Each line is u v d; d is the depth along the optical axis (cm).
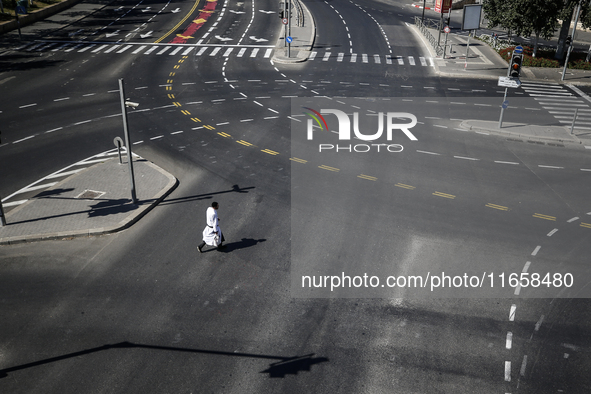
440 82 3819
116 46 4612
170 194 2045
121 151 2448
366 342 1276
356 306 1409
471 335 1302
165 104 3145
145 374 1173
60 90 3394
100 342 1272
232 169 2272
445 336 1297
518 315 1377
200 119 2894
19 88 3422
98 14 5862
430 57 4534
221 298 1438
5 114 2941
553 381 1159
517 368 1196
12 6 5431
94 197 1989
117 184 2092
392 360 1218
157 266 1583
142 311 1383
